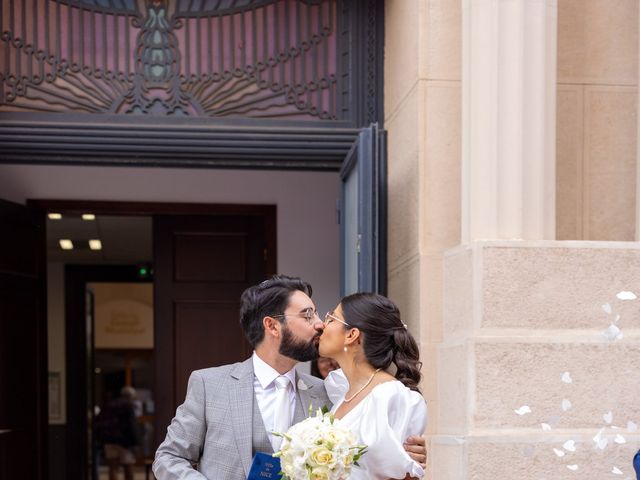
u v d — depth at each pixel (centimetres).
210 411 295
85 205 684
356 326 288
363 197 434
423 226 421
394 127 473
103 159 486
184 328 708
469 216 394
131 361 1352
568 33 438
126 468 1170
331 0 498
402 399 276
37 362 638
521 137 391
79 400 972
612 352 365
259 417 296
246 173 701
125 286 1316
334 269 699
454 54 427
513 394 362
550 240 388
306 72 495
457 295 393
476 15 396
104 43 487
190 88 490
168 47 490
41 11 485
